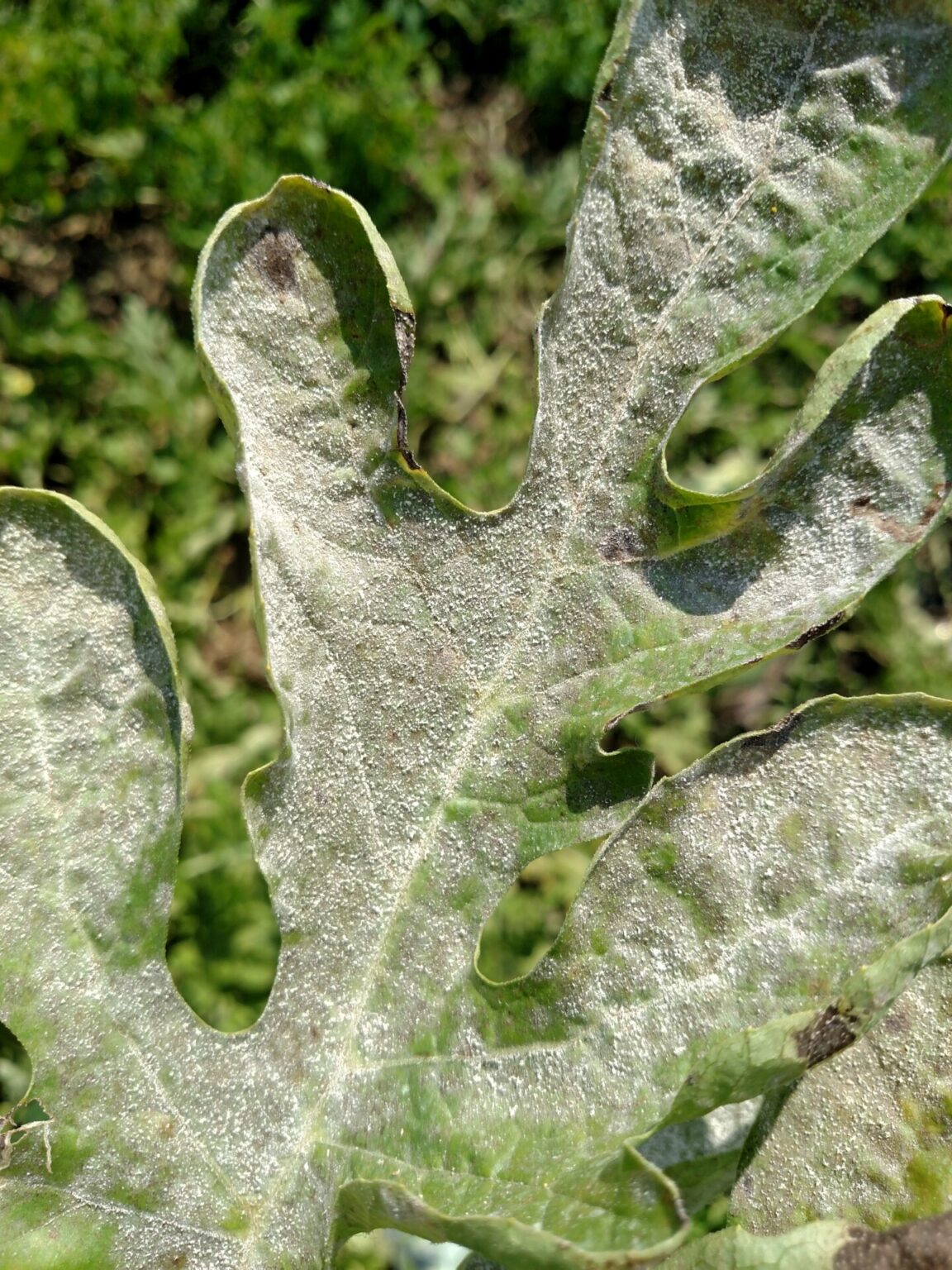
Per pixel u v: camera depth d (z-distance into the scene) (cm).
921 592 36
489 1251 12
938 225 36
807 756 14
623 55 15
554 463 15
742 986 14
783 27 15
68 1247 14
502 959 32
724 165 15
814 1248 13
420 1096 15
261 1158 15
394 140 36
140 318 34
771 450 36
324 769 15
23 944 15
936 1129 14
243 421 15
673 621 15
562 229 37
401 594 15
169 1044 15
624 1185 12
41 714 15
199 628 34
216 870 31
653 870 14
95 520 15
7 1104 28
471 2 38
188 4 37
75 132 35
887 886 14
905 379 14
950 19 14
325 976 15
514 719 15
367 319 15
